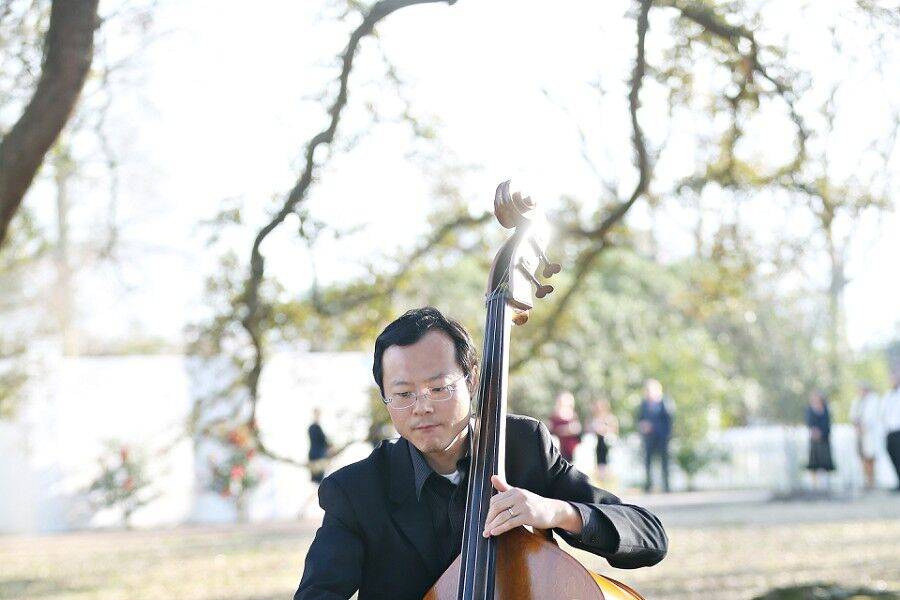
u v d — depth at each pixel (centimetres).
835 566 1110
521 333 1076
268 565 1329
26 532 2103
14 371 2083
